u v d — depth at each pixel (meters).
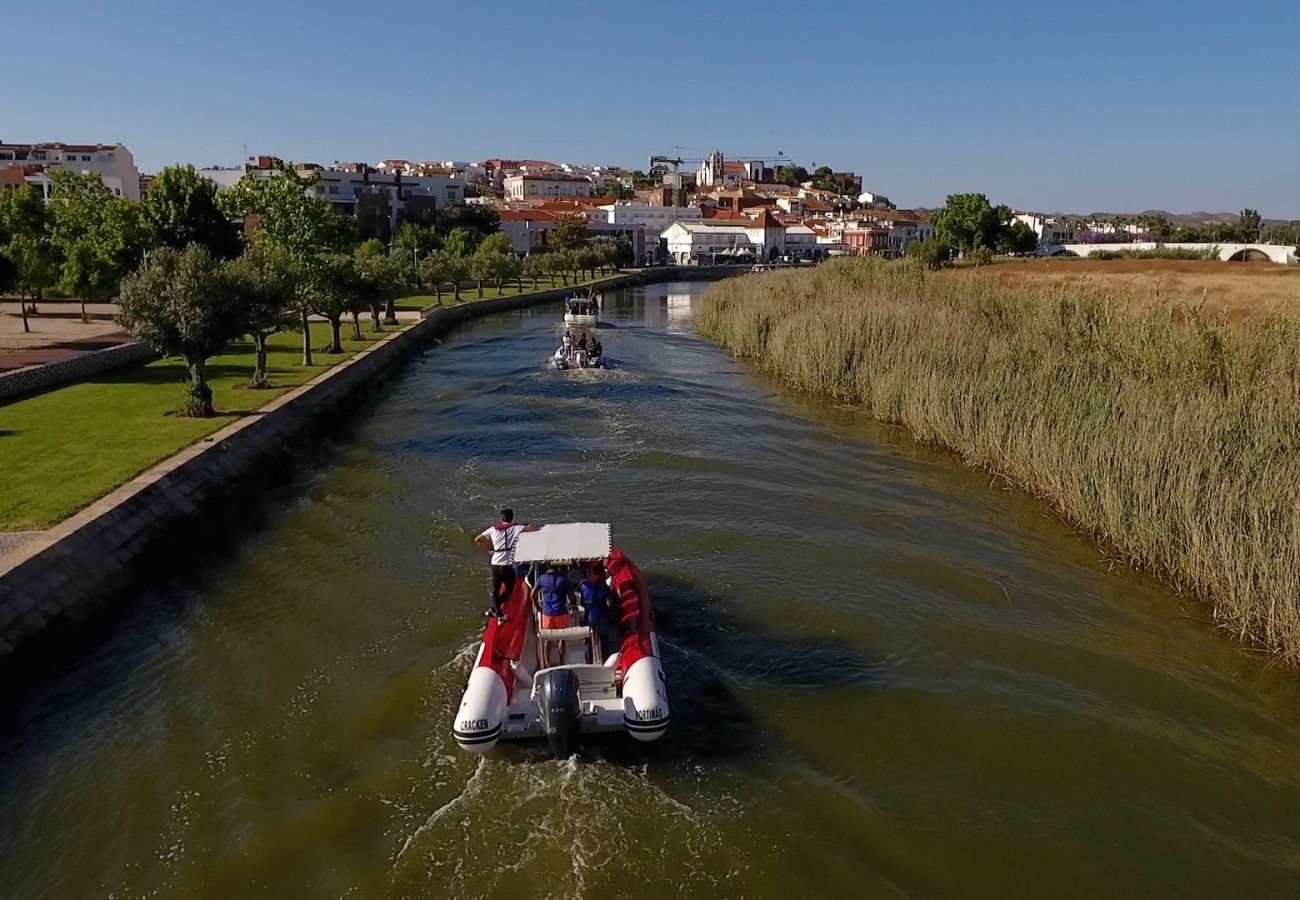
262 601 13.17
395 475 19.94
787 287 46.62
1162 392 17.08
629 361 38.78
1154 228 163.00
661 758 9.23
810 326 32.75
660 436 23.64
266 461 19.77
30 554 11.81
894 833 8.23
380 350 36.22
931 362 24.48
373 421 26.28
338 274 33.75
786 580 13.98
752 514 17.06
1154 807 8.73
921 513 17.23
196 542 15.25
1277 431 14.14
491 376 34.78
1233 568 12.31
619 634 10.41
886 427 24.89
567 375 34.22
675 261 151.75
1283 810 8.73
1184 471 13.88
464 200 128.50
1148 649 11.89
